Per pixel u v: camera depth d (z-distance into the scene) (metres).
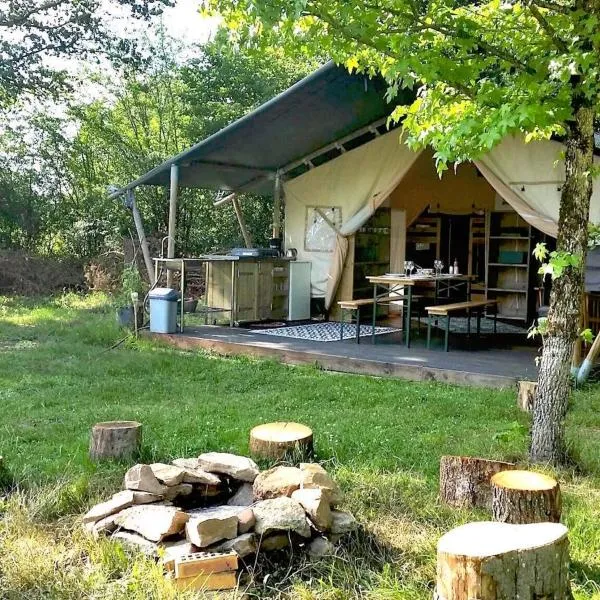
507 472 3.22
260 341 8.45
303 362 7.62
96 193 17.61
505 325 10.56
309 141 9.92
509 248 11.48
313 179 10.54
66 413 5.45
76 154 18.09
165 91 18.08
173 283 14.23
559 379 4.07
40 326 10.59
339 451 4.29
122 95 18.19
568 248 3.99
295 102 8.46
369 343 8.41
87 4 16.53
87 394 6.22
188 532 2.91
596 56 3.58
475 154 3.98
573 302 4.03
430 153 10.53
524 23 3.95
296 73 18.08
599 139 7.40
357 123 9.59
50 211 17.72
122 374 7.18
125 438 4.14
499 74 4.31
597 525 3.19
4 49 15.91
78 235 17.28
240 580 2.79
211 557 2.76
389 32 3.78
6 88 16.20
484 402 5.71
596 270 6.53
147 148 17.84
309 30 3.79
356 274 10.59
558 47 3.82
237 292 9.96
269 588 2.76
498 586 2.25
